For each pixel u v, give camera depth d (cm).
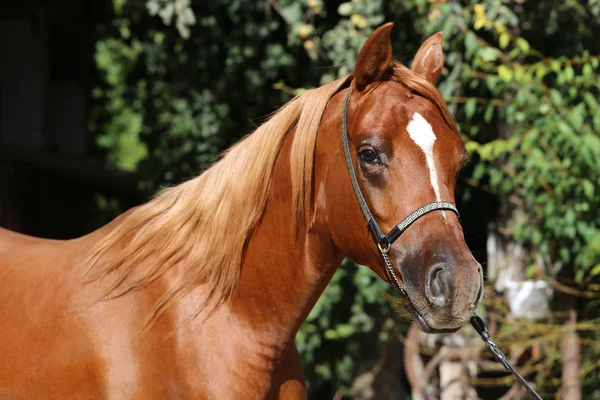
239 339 337
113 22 929
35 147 1151
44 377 338
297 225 335
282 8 727
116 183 1084
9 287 361
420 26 682
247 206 342
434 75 353
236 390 333
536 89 612
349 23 697
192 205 352
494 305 666
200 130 791
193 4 756
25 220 1116
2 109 1145
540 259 652
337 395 870
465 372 723
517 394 698
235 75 775
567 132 584
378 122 312
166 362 332
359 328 759
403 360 916
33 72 1152
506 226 690
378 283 729
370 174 312
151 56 802
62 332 340
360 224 321
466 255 299
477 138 702
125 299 341
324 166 334
